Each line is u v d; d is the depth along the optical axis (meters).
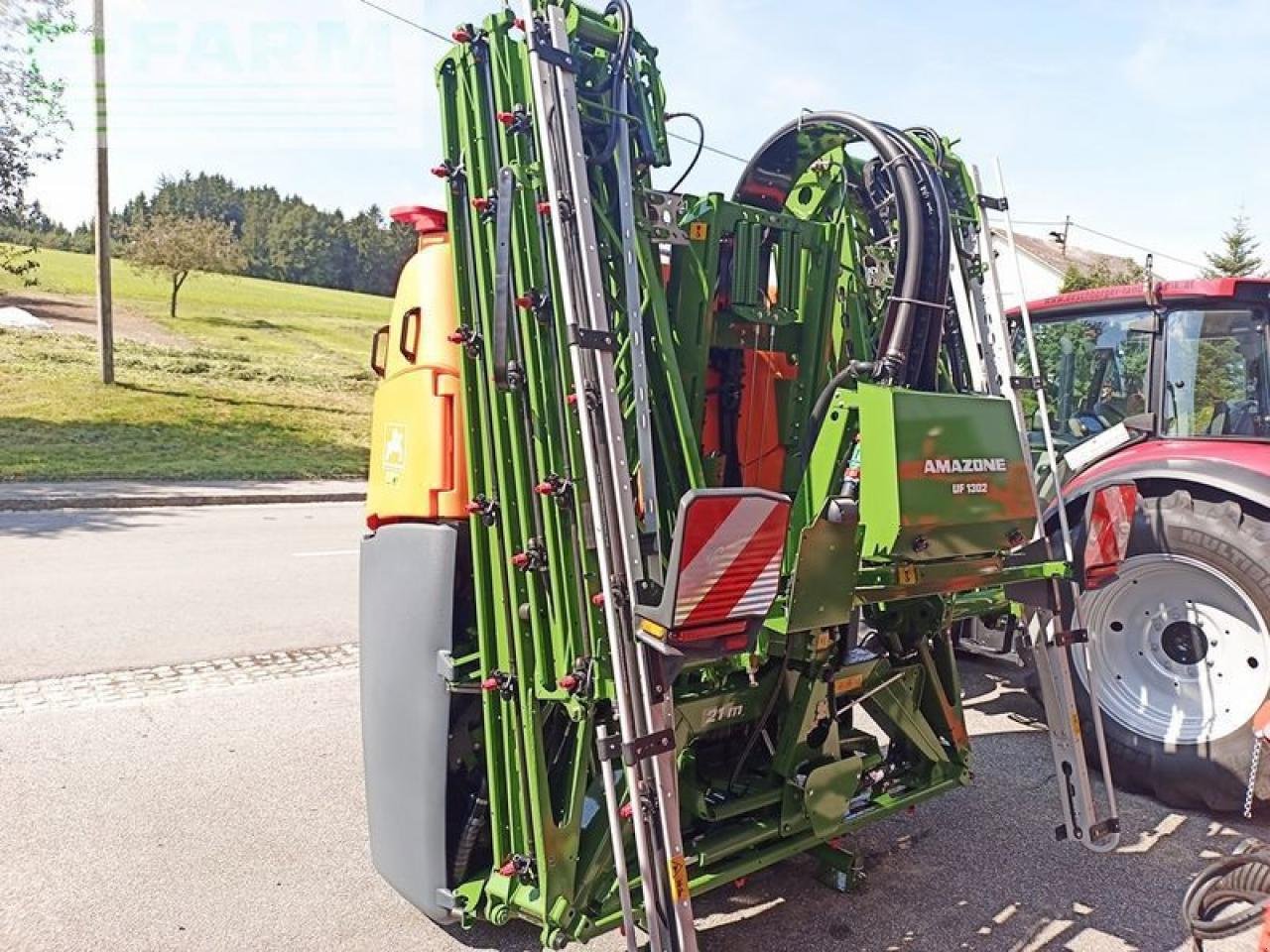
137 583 7.30
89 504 11.42
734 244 2.99
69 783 3.89
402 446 2.94
